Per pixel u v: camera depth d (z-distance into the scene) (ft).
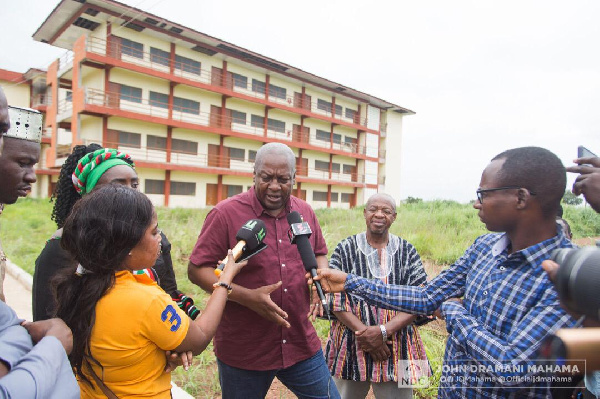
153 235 5.04
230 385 7.68
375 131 130.31
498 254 5.62
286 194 7.64
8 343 3.58
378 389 9.02
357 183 123.95
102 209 4.67
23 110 6.19
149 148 81.51
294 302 7.66
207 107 89.56
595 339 2.38
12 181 6.12
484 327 5.34
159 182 84.64
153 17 72.43
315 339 8.00
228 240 7.75
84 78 77.92
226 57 89.86
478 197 5.46
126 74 75.87
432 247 27.20
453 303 5.97
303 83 106.73
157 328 4.76
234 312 7.52
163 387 5.09
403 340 8.80
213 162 92.32
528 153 5.07
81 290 4.73
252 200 7.90
